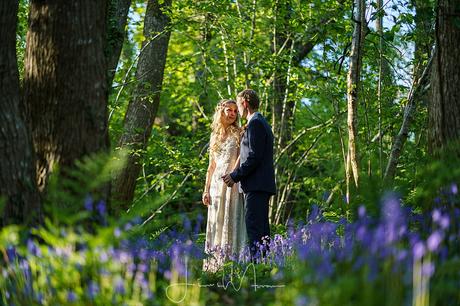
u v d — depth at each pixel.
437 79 5.41
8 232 3.78
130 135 11.39
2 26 4.40
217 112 7.40
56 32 4.79
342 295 2.81
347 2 10.87
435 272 3.44
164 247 4.93
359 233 3.18
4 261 4.04
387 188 4.26
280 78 12.76
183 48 17.11
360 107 10.54
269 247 6.50
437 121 5.39
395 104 10.45
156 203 4.23
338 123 10.98
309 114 15.24
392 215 3.31
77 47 4.79
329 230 5.02
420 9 7.18
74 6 4.80
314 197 14.29
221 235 7.25
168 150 12.09
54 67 4.78
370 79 10.70
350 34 10.18
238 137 7.36
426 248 3.34
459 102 5.29
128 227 3.77
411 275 2.98
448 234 4.11
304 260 3.53
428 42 8.62
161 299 3.83
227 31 12.18
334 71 11.05
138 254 4.23
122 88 10.50
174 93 14.11
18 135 4.39
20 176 4.36
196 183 13.44
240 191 7.12
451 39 5.32
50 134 4.76
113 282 3.44
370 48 9.91
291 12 11.67
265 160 7.01
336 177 12.54
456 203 4.36
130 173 11.12
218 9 11.45
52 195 4.04
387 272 2.98
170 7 11.29
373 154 9.14
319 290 2.88
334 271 3.24
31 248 3.62
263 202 6.96
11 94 4.43
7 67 4.42
